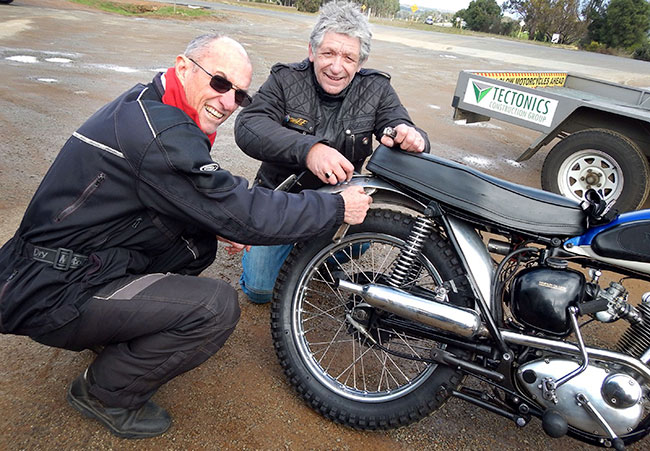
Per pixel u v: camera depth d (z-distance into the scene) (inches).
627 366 75.4
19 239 70.4
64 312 68.4
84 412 79.8
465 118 230.2
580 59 987.9
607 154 183.5
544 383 76.4
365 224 86.8
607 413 74.6
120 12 864.9
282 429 85.3
